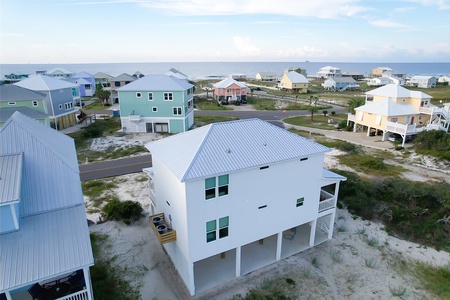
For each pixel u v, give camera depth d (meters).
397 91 47.69
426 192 23.80
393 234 20.97
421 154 35.19
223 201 14.52
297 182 17.03
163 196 17.30
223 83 78.38
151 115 44.00
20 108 38.94
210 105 71.94
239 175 14.59
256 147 15.95
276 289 15.60
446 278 16.72
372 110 43.47
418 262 18.03
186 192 13.26
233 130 16.73
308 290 15.60
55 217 12.52
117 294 15.10
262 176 15.45
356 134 46.03
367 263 17.62
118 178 28.91
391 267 17.55
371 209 22.92
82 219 12.66
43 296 11.91
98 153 35.81
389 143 41.00
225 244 15.38
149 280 16.16
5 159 12.81
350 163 33.00
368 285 16.08
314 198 18.23
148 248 18.78
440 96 83.06
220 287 15.70
